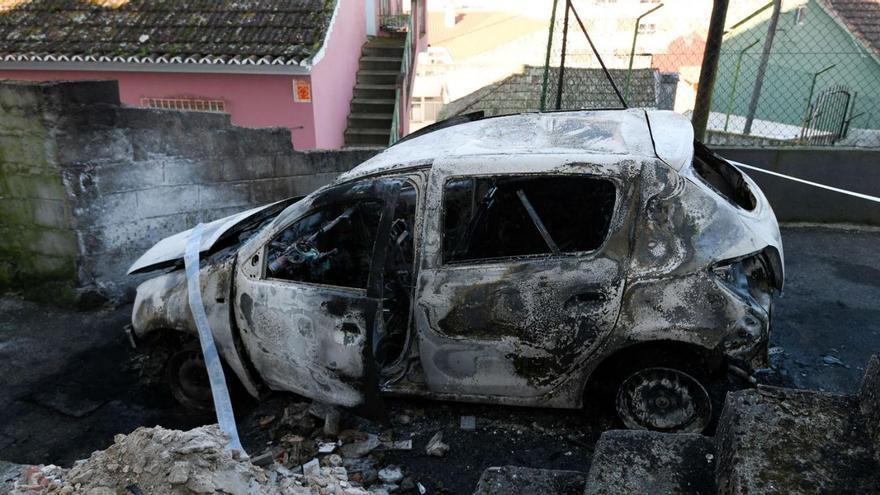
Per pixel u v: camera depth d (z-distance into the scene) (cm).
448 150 349
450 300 324
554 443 350
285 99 1005
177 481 227
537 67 1698
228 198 645
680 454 199
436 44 2495
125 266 570
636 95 1342
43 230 543
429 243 329
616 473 194
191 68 982
